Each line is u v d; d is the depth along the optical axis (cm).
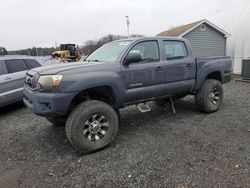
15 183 321
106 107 409
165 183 302
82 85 386
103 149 412
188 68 546
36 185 314
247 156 361
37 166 365
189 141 428
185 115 593
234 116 568
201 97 584
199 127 500
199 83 574
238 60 1723
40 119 618
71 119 382
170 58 520
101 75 407
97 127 403
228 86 1083
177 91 538
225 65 636
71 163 368
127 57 443
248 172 316
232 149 387
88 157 385
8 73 707
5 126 578
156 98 510
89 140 395
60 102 371
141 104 500
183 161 354
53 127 544
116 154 390
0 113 719
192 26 1881
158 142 430
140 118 585
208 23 1897
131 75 449
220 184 293
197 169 330
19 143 460
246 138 431
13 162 382
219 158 358
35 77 392
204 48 1934
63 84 372
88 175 331
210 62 593
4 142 469
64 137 480
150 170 335
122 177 321
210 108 591
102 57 486
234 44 1819
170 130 491
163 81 502
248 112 599
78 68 397
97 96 441
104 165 356
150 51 493
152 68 479
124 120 574
